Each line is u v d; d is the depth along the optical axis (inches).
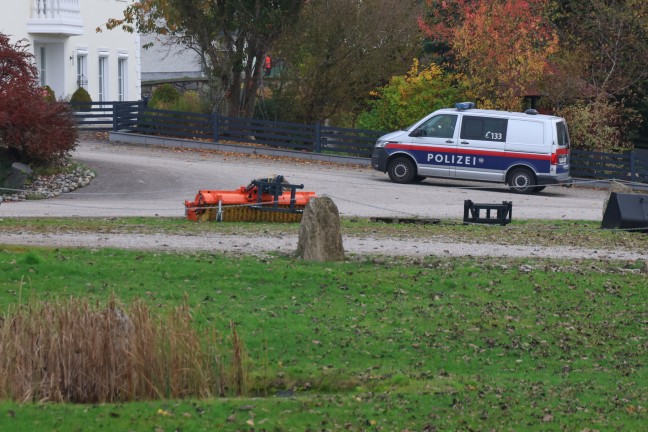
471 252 2586.1
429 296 2107.5
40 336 1352.1
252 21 5177.2
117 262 2172.7
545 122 4242.1
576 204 3991.1
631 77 5388.8
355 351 1732.3
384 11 5492.1
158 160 4699.8
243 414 1306.6
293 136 5241.1
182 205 3553.2
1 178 3961.6
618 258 2600.9
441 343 1822.1
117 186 4065.0
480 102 5182.1
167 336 1407.5
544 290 2206.0
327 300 2022.6
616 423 1378.0
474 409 1403.8
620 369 1743.4
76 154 4724.4
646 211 3093.0
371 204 3693.4
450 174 4323.3
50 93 5305.1
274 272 2155.5
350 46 5433.1
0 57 4222.4
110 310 1396.4
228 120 5275.6
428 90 5231.3
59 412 1264.8
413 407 1392.7
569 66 5196.9
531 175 4244.6
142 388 1369.3
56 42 5767.7
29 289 1920.5
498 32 5088.6
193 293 1984.5
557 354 1822.1
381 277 2192.4
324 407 1364.4
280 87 5615.2
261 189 3068.4
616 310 2107.5
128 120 5359.3
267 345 1713.8
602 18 5246.1
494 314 2015.3
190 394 1403.8
